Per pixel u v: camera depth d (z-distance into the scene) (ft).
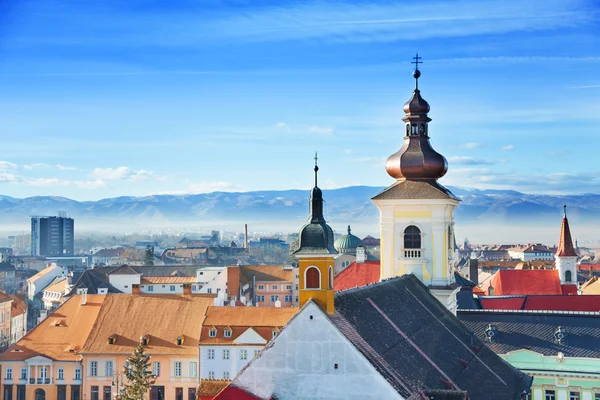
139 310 516.73
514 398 279.08
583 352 390.01
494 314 418.31
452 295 353.92
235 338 483.10
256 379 217.36
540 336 403.13
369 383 209.97
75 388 500.33
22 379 505.66
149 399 489.67
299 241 222.28
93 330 507.71
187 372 488.02
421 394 216.54
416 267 347.56
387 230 351.05
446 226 349.00
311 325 214.48
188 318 508.53
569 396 386.11
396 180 361.71
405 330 258.57
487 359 307.58
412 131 360.69
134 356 369.30
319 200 229.25
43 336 518.78
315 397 213.05
